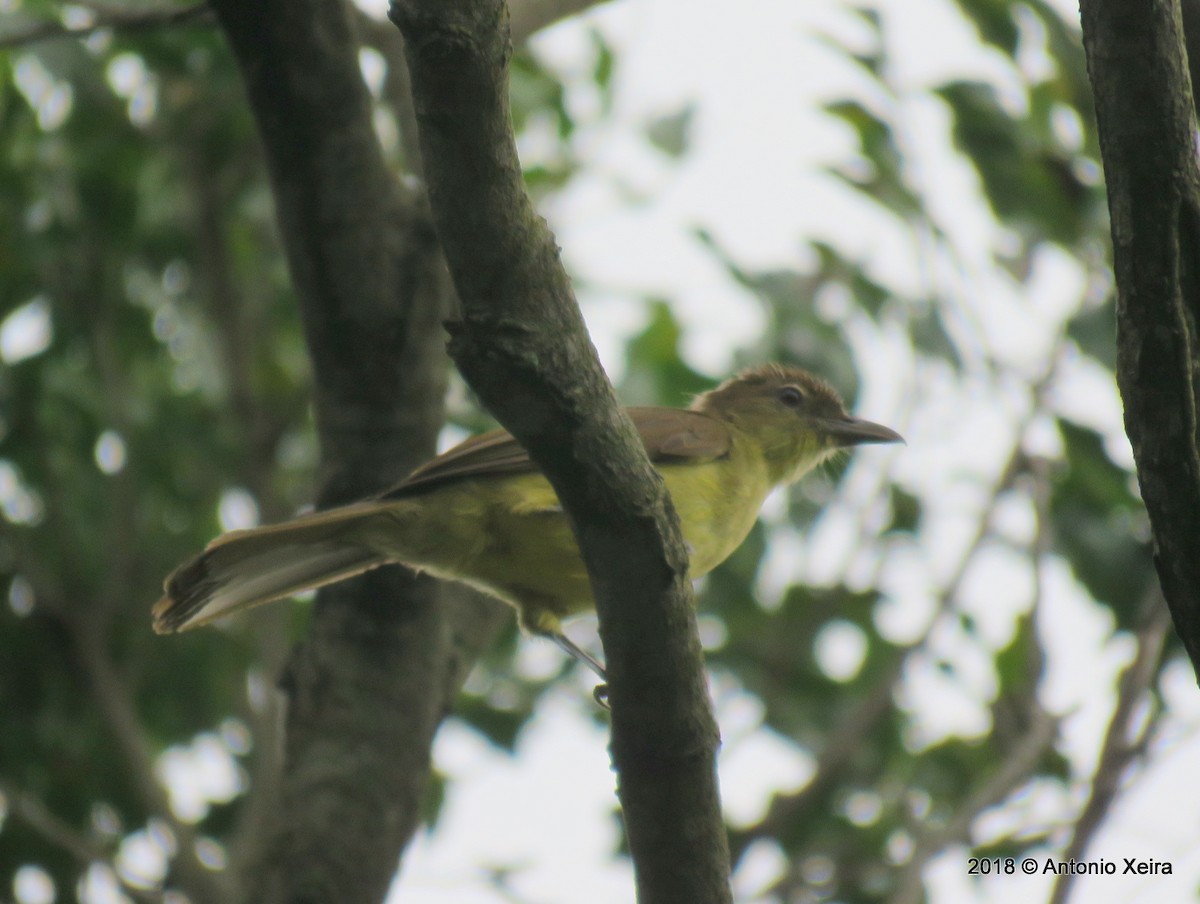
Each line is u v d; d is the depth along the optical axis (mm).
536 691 13781
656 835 5973
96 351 13477
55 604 12961
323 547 9430
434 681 9672
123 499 13148
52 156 13477
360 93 9094
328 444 9648
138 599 13703
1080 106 11609
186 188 13766
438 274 9492
